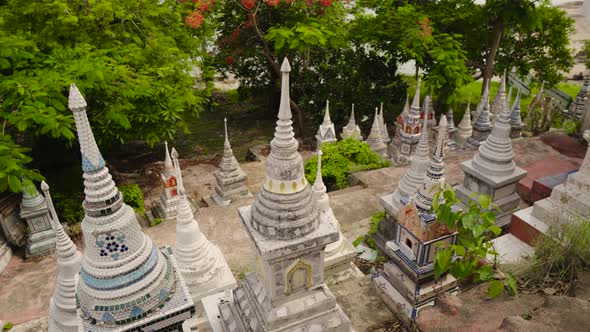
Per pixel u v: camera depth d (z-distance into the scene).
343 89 28.16
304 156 26.03
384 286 9.00
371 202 16.38
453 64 24.92
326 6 25.67
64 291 9.16
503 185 13.05
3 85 14.82
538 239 8.87
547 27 29.52
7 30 18.11
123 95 17.41
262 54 28.34
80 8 19.39
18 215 16.31
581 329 5.92
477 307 7.38
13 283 14.11
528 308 7.05
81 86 15.39
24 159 14.17
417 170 12.21
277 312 7.20
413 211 7.96
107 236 6.95
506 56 31.22
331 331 7.46
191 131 31.05
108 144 20.03
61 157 22.27
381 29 27.70
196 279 10.41
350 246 12.11
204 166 25.45
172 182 17.12
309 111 28.73
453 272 7.59
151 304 7.39
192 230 10.33
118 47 19.05
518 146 19.39
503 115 12.84
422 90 36.62
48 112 14.79
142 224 18.38
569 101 32.41
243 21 27.66
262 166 23.48
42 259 15.41
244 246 14.29
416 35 25.44
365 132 30.14
